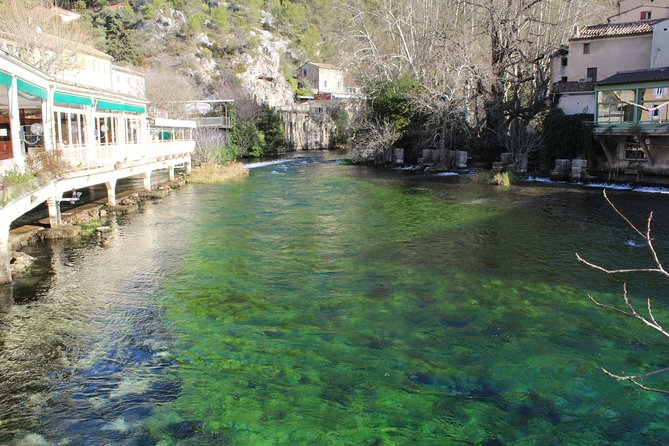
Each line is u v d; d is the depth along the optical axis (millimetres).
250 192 29188
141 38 73000
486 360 8969
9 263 13320
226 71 75562
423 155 43188
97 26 73000
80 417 7332
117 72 46594
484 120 43969
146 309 11320
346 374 8500
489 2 41781
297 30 114312
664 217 21438
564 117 36500
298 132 72312
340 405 7625
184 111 50875
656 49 36562
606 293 12398
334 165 47250
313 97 90625
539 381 8281
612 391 7984
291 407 7574
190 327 10375
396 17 56625
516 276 13656
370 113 47844
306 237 17969
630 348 9438
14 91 14758
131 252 15883
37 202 15164
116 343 9664
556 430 7035
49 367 8766
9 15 32250
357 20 57188
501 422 7207
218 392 7977
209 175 35156
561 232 18781
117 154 23125
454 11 49062
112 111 26625
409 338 9852
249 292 12414
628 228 19438
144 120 31359
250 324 10531
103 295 12156
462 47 42969
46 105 17797
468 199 26500
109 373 8570
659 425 7148
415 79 47375
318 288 12688
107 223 20203
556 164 34562
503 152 42219
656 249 16344
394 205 24672
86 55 39812
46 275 13578
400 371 8586
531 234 18469
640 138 31109
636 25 39062
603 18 49250
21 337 9891
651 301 11844
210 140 46312
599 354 9203
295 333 10086
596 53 39562
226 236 18062
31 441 6777
